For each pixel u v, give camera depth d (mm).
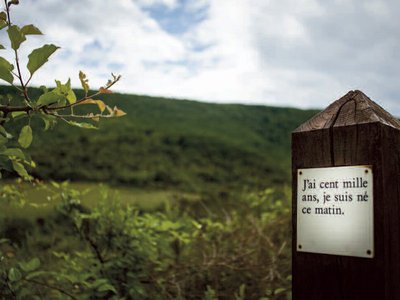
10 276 2479
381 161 1647
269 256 3822
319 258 1760
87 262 3141
